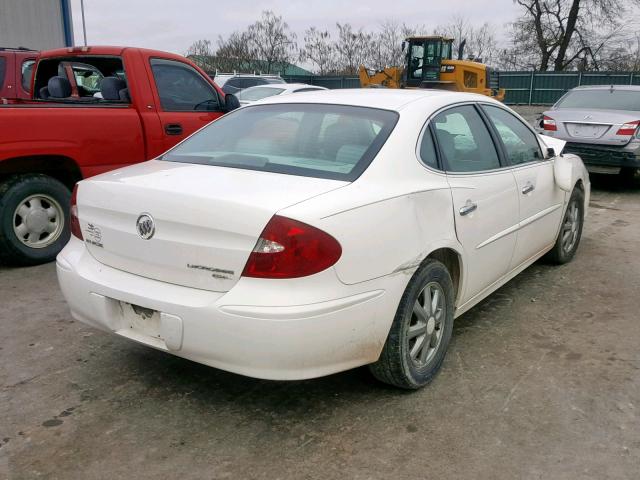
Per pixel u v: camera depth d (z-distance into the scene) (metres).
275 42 44.84
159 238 2.81
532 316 4.40
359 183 2.93
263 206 2.60
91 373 3.48
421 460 2.72
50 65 6.70
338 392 3.29
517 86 36.19
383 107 3.48
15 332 4.02
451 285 3.42
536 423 3.01
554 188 4.85
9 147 4.98
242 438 2.88
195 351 2.73
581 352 3.81
